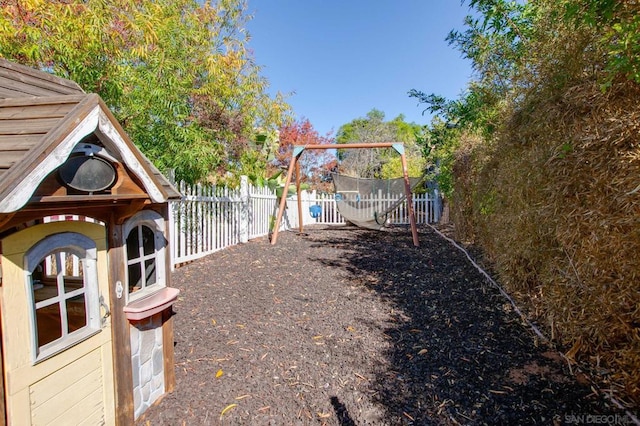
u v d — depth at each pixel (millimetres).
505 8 3891
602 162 1985
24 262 1209
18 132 1260
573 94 2254
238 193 6820
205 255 5621
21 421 1206
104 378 1602
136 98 4141
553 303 2492
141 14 4164
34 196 1152
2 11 3053
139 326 1838
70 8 3393
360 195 9250
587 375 2057
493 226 4164
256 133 7680
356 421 1825
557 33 2660
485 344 2564
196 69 5270
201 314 3277
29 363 1233
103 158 1443
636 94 1894
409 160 12977
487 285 3881
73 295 1464
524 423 1737
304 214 10836
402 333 2844
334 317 3203
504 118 3605
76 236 1434
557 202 2336
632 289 1819
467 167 5984
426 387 2098
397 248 6301
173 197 2045
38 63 3551
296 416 1864
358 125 20672
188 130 4699
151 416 1856
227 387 2123
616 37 1945
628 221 1779
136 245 1878
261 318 3189
